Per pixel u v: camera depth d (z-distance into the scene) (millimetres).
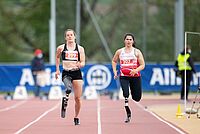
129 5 91688
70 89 27688
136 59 29469
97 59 94562
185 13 79062
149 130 25953
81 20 92375
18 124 29188
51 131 25734
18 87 55094
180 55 46906
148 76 60219
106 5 95938
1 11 97875
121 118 32469
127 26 91438
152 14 90438
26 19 97688
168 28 89562
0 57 100312
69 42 28109
